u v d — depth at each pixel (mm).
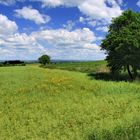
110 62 59406
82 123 22938
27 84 44438
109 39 57312
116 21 58406
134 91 38000
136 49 55125
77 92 37531
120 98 31984
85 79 53000
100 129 18844
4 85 44125
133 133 17672
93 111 26125
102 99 32031
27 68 83188
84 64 105000
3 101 33094
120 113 24828
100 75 62438
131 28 56125
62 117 25000
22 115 26797
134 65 56156
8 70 72688
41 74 59750
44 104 30734
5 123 24375
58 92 37469
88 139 18328
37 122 24281
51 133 21062
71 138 19375
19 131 22203
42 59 134750
